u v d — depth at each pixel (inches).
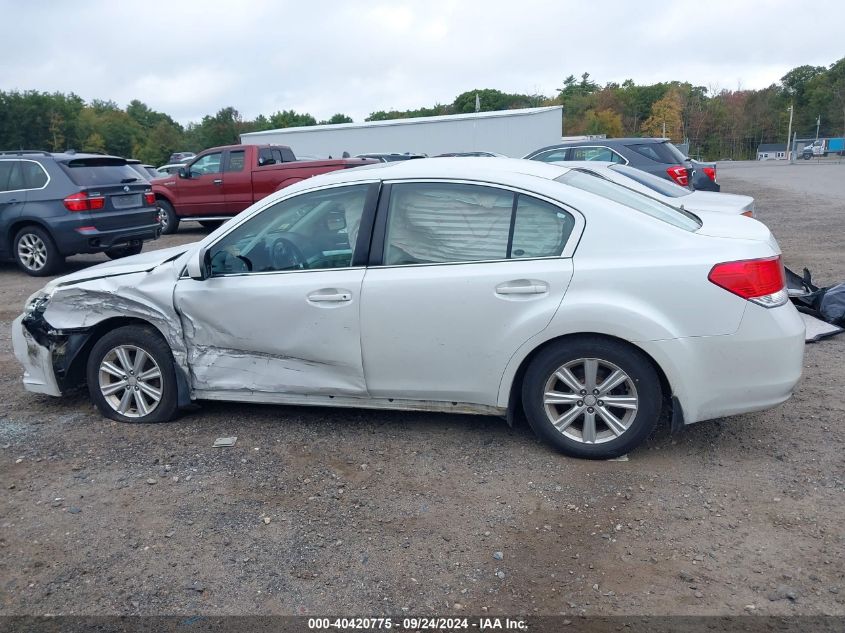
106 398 194.7
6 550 136.6
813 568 123.5
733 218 179.5
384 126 1205.1
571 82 4510.3
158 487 158.6
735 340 150.6
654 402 157.1
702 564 125.9
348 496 152.5
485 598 119.5
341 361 172.7
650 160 486.0
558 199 159.9
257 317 176.6
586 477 156.7
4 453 177.6
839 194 849.5
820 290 273.1
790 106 3590.1
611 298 153.1
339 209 174.6
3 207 432.5
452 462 165.6
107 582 126.6
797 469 157.3
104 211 435.2
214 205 620.1
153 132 3225.9
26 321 196.7
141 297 185.2
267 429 186.9
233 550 134.6
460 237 165.3
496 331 160.4
